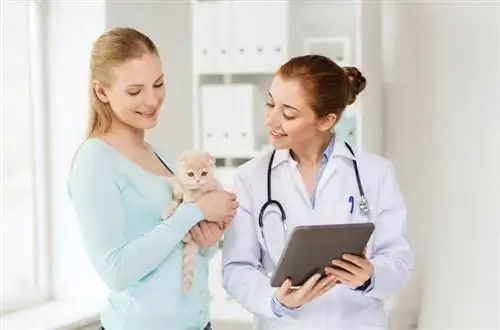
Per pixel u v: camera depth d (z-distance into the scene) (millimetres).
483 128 2260
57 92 2779
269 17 2977
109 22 2732
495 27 2164
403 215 1732
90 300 2777
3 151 2574
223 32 3043
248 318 2957
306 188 1727
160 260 1464
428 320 2752
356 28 2959
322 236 1428
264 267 1725
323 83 1616
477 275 2291
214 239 1556
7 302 2592
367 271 1537
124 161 1506
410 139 3078
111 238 1448
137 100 1516
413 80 3068
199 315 1579
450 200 2594
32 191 2695
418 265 3020
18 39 2623
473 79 2361
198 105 3098
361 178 1730
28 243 2682
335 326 1686
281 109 1631
